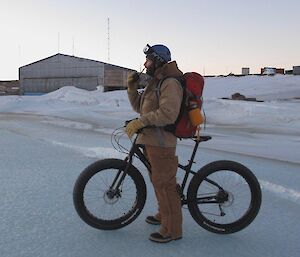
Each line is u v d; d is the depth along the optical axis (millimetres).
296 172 7473
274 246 3957
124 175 4082
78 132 14031
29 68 65688
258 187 4172
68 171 6867
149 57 3777
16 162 7645
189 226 4402
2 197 5207
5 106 31375
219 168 4102
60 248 3734
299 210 5070
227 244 3973
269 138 13883
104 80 59500
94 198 4156
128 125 3766
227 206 4164
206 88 49250
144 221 4492
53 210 4734
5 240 3861
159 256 3662
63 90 42312
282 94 42406
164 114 3643
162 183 3900
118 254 3666
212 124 19891
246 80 53719
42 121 19109
